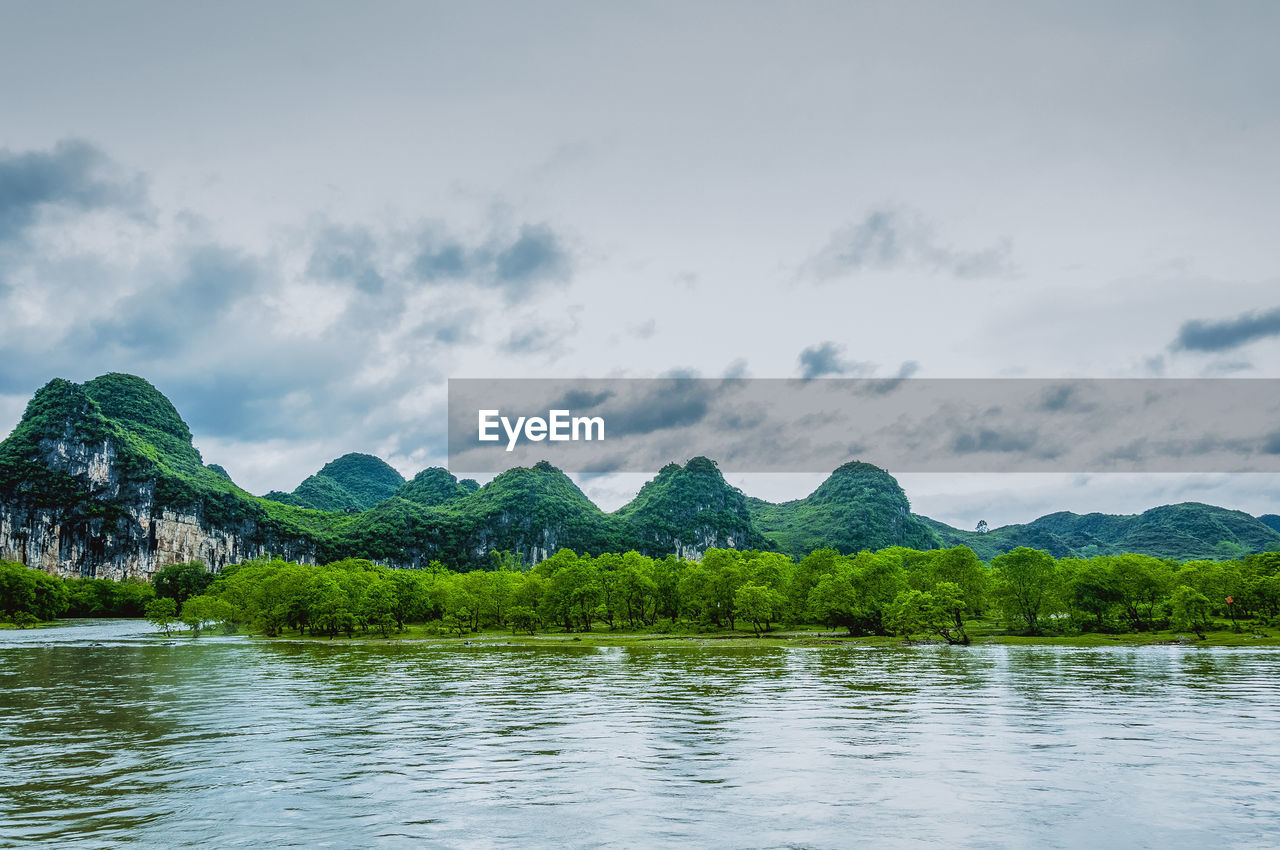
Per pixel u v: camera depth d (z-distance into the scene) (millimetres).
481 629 170625
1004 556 135875
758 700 56688
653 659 96312
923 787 31125
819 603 140500
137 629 190000
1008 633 131625
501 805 28641
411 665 89750
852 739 41156
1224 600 138750
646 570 182125
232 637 155125
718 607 157125
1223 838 25062
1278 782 31984
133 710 52938
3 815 27531
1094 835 25312
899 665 84688
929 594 120062
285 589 161750
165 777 33156
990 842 24656
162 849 23875
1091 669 78625
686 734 42875
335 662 94500
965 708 52062
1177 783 31719
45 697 60031
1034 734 42469
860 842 24547
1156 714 49125
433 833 25438
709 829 25812
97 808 28391
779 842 24578
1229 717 47906
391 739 41781
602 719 48219
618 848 23984
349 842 24562
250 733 43781
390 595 158125
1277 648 105062
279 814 27594
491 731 44125
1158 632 128375
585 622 169125
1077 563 158125
